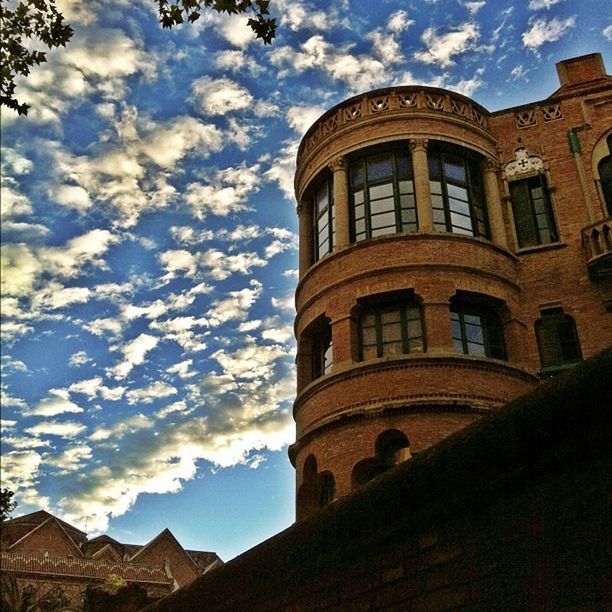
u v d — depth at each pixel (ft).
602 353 14.92
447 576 17.44
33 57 32.19
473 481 17.19
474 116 73.46
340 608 20.45
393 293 63.00
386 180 68.95
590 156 70.90
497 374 60.03
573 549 14.84
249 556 24.75
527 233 69.97
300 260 73.15
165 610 30.14
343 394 60.23
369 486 20.08
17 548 218.38
